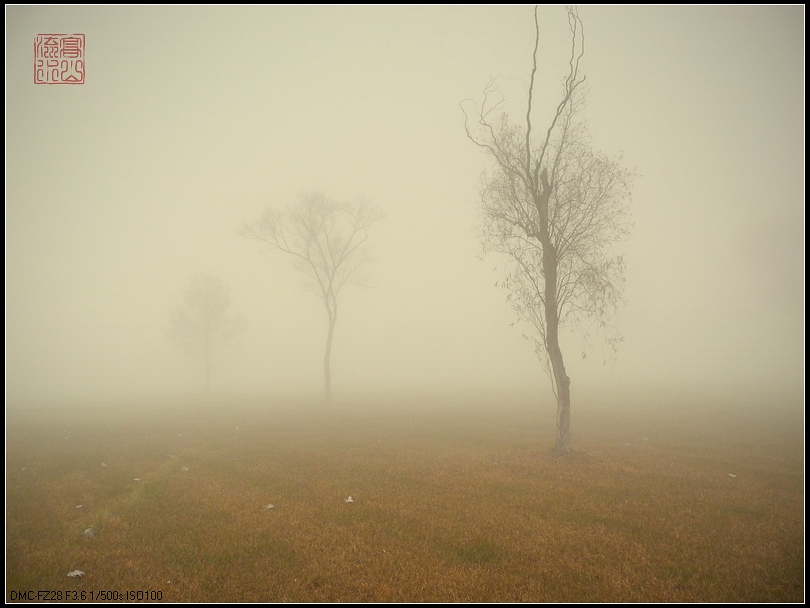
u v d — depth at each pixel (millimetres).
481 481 13375
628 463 15555
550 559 7977
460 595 6699
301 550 8367
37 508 10945
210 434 22312
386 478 13805
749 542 8789
